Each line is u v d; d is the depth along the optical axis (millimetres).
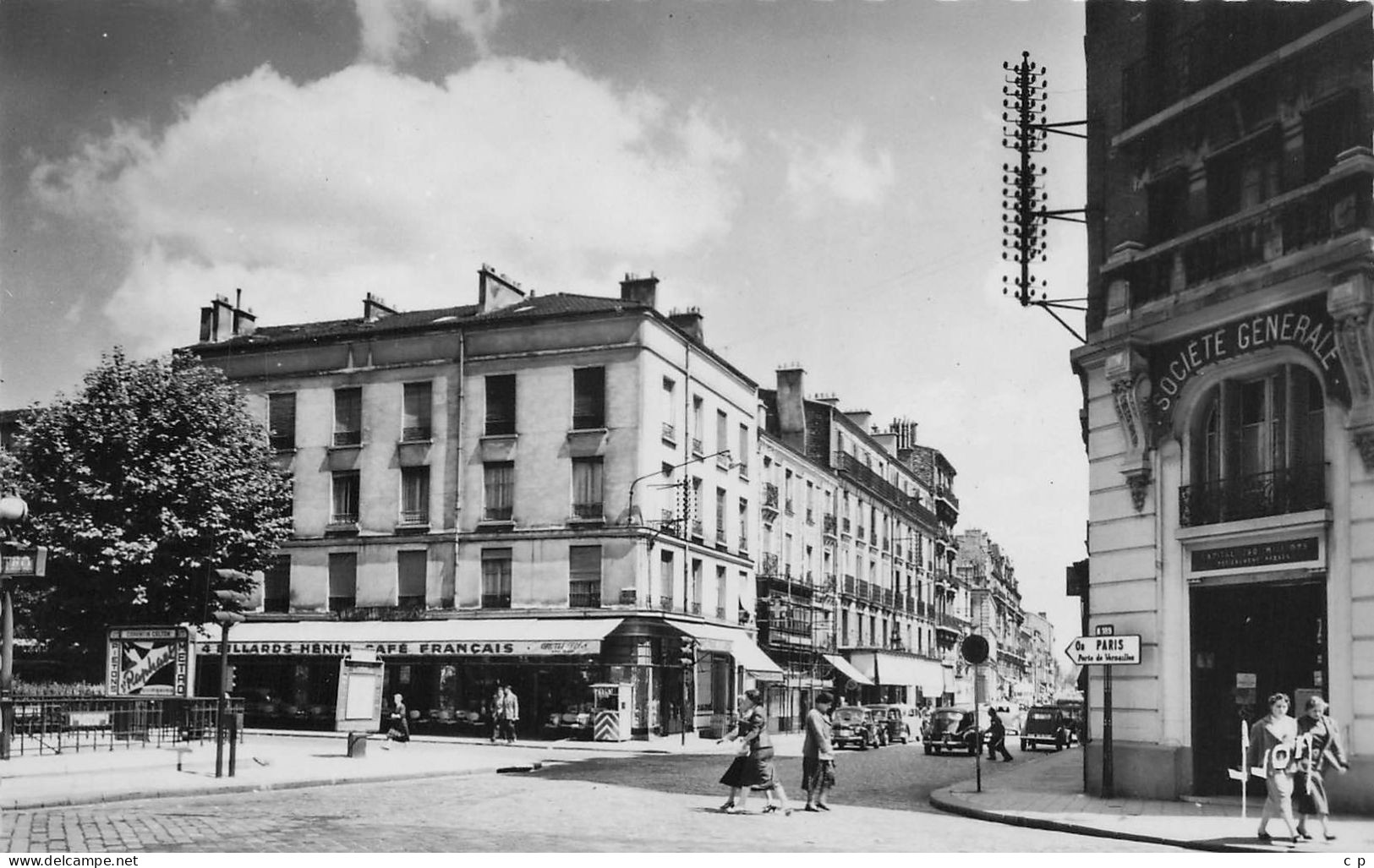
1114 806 16344
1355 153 14789
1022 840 13414
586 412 37844
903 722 42281
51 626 31875
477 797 17406
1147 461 17609
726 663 43062
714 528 42562
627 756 29281
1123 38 18891
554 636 35219
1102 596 18328
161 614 32281
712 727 39062
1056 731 39281
